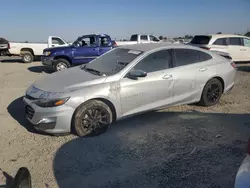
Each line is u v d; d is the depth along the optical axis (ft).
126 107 16.16
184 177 11.35
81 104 14.79
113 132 16.05
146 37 74.79
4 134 15.90
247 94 24.94
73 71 18.03
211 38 47.03
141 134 15.75
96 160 12.82
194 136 15.39
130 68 16.35
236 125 17.01
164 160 12.77
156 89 16.94
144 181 11.12
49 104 14.40
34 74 40.73
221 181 11.03
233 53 48.60
